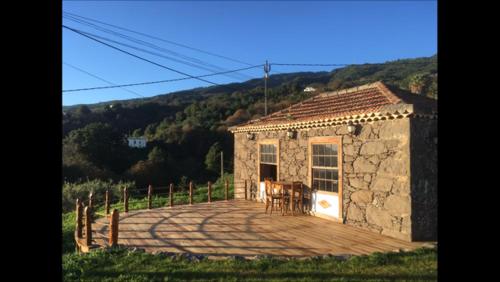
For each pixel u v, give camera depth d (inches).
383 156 313.9
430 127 300.0
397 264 223.6
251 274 205.3
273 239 296.4
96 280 197.8
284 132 455.5
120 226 354.9
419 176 292.7
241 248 268.7
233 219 388.2
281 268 216.2
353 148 346.9
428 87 1017.5
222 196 599.5
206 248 269.0
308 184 411.5
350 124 340.8
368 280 193.9
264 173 520.7
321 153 392.2
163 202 542.9
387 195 308.7
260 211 442.6
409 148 289.3
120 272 209.9
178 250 264.2
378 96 377.1
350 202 350.6
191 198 515.8
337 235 309.0
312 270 211.8
